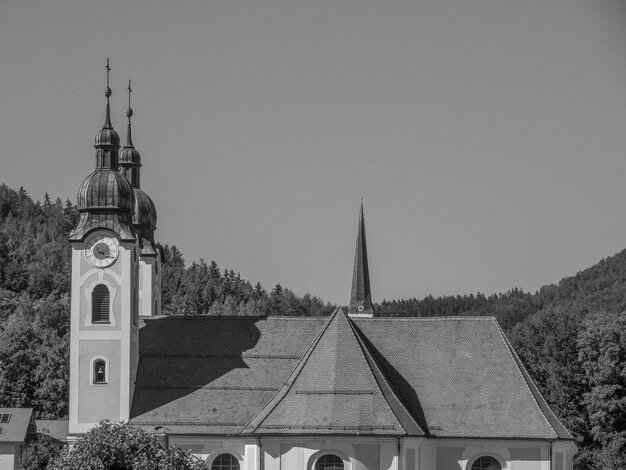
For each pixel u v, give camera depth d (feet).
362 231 577.02
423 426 433.07
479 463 434.71
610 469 572.92
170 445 436.76
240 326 469.98
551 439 430.61
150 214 512.22
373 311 572.92
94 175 452.76
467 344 454.81
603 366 591.78
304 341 464.24
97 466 373.40
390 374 446.60
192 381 452.76
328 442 409.69
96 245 449.06
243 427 435.94
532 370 628.28
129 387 444.96
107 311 447.83
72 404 444.14
